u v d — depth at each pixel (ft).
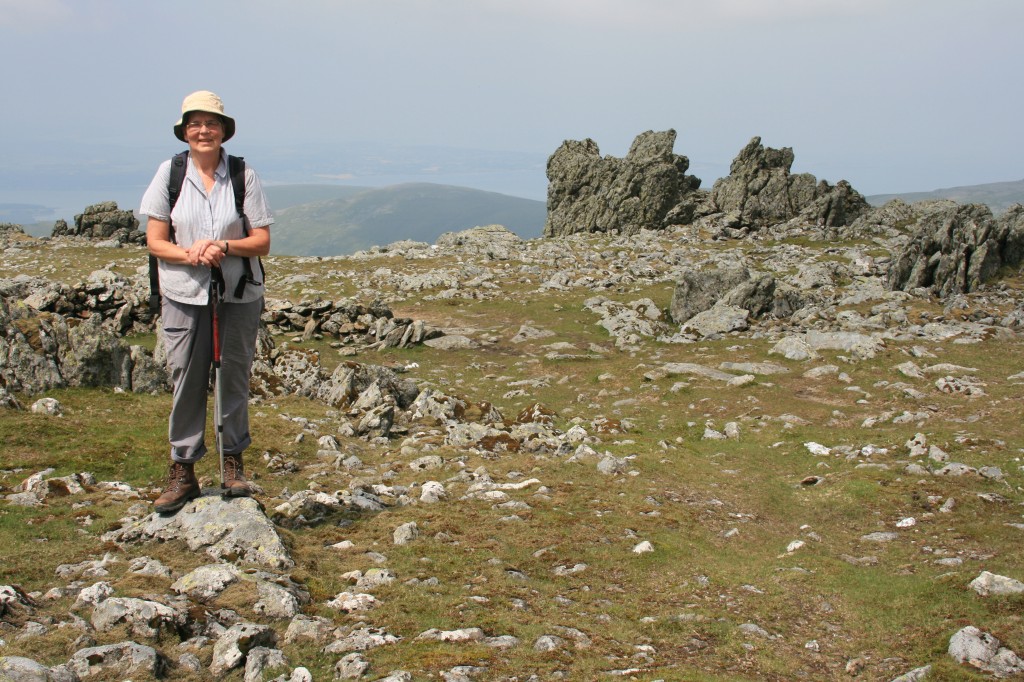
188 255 26.48
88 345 64.44
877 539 40.65
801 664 25.21
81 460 44.88
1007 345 104.83
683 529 40.45
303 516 35.37
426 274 200.34
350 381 76.02
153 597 23.75
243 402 30.81
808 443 63.82
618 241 258.16
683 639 26.13
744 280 150.71
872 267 192.13
